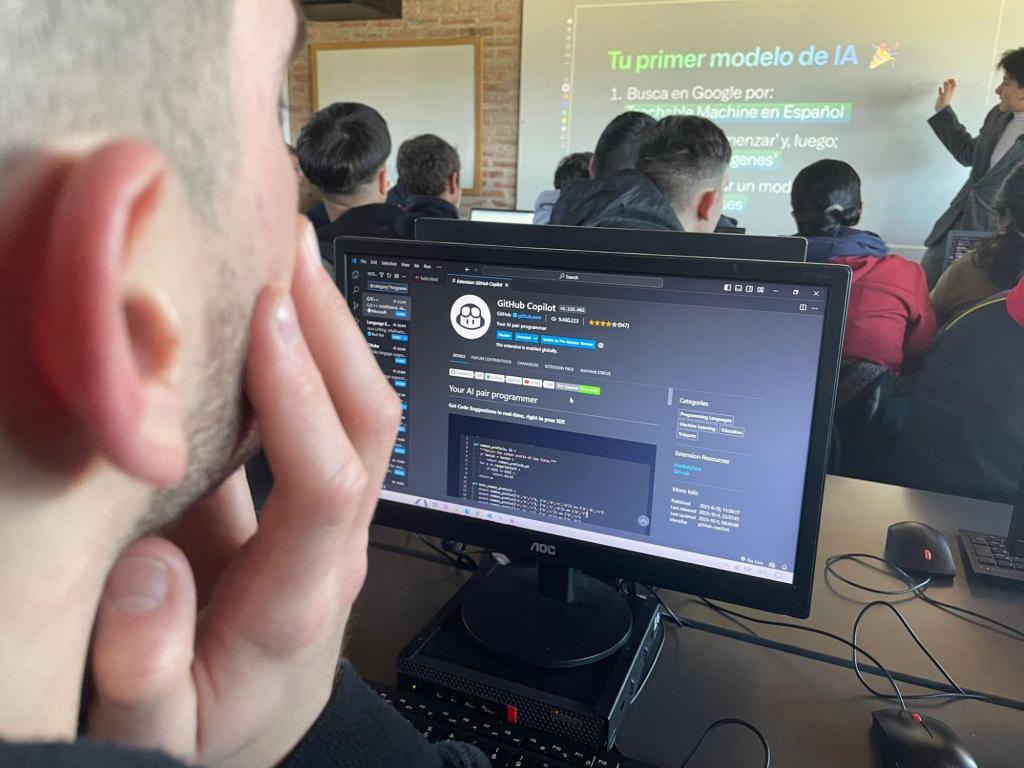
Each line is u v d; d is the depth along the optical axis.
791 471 0.75
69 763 0.19
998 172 3.79
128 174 0.17
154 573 0.32
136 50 0.20
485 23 4.61
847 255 2.37
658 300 0.77
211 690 0.36
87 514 0.22
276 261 0.27
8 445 0.19
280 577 0.35
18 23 0.17
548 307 0.81
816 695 0.83
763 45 4.13
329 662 0.40
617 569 0.84
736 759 0.74
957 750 0.71
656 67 4.33
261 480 1.04
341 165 2.18
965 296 2.59
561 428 0.84
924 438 1.67
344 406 0.35
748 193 4.32
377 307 0.89
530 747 0.74
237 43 0.24
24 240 0.18
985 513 1.27
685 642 0.93
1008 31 3.75
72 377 0.18
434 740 0.76
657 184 2.01
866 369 2.08
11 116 0.17
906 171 4.05
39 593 0.21
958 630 0.95
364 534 0.38
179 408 0.21
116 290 0.18
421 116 4.88
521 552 0.88
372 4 4.27
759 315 0.73
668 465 0.80
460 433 0.89
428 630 0.87
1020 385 1.57
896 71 3.96
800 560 0.76
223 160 0.23
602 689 0.77
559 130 4.59
